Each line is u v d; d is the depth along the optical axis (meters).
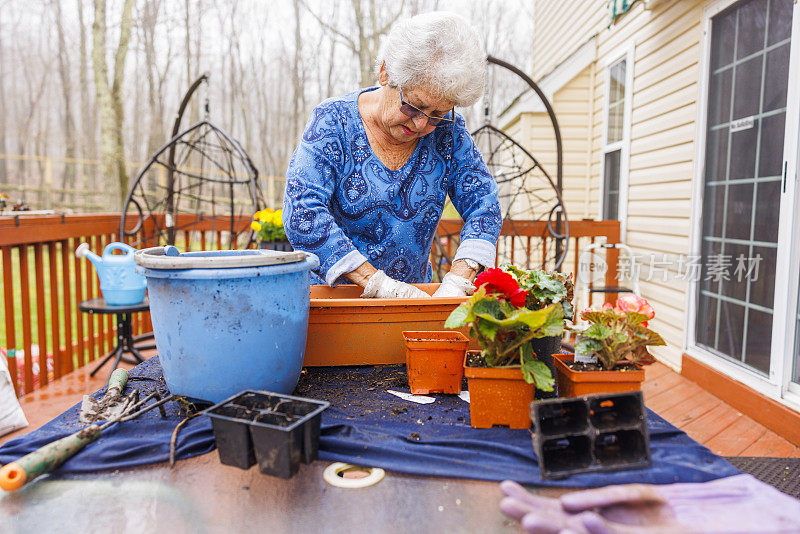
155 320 0.97
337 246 1.30
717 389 2.97
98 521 0.70
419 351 1.08
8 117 14.24
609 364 0.95
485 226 1.50
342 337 1.23
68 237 3.11
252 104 13.70
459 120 1.51
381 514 0.72
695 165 3.26
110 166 11.52
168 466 0.83
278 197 13.85
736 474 0.78
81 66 13.66
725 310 3.02
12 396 2.06
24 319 2.84
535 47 7.92
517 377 0.92
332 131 1.36
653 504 0.68
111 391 1.06
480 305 0.92
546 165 5.48
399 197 1.45
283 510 0.72
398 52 1.13
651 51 3.88
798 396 2.44
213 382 0.94
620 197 4.39
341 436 0.89
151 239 3.92
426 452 0.84
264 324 0.93
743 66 2.87
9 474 0.74
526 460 0.82
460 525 0.69
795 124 2.40
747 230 2.82
